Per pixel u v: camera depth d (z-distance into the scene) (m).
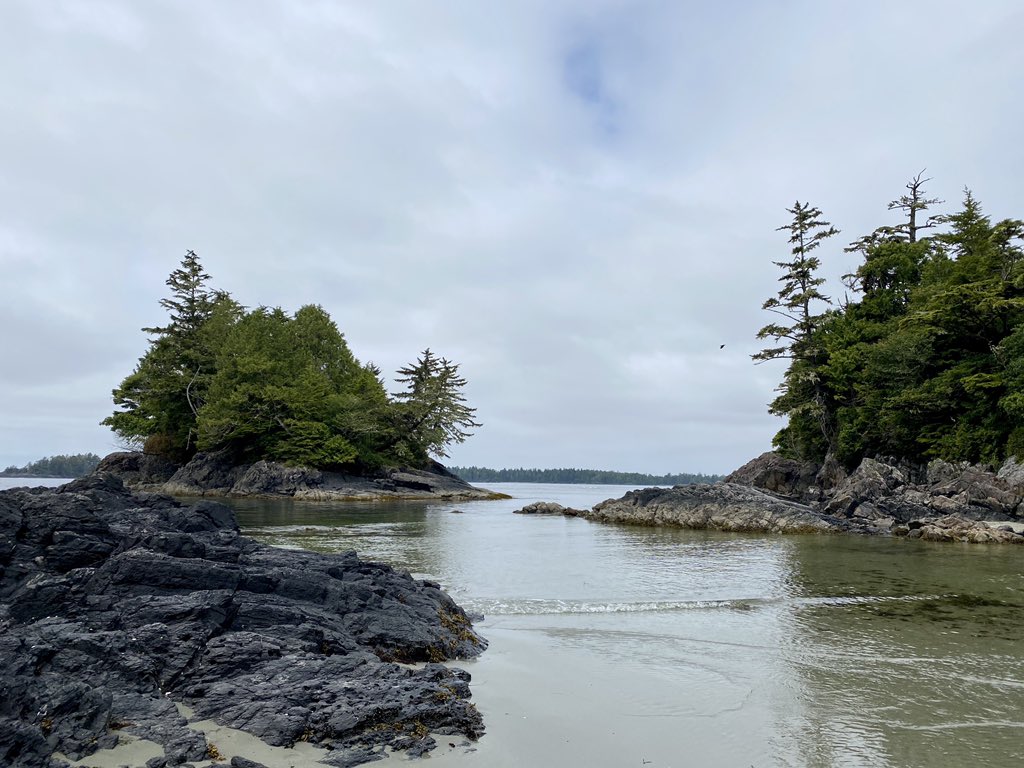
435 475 78.62
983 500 35.72
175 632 8.62
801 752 7.35
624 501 46.25
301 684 8.00
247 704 7.50
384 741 7.12
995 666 10.73
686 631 13.08
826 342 52.75
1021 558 25.16
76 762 6.04
